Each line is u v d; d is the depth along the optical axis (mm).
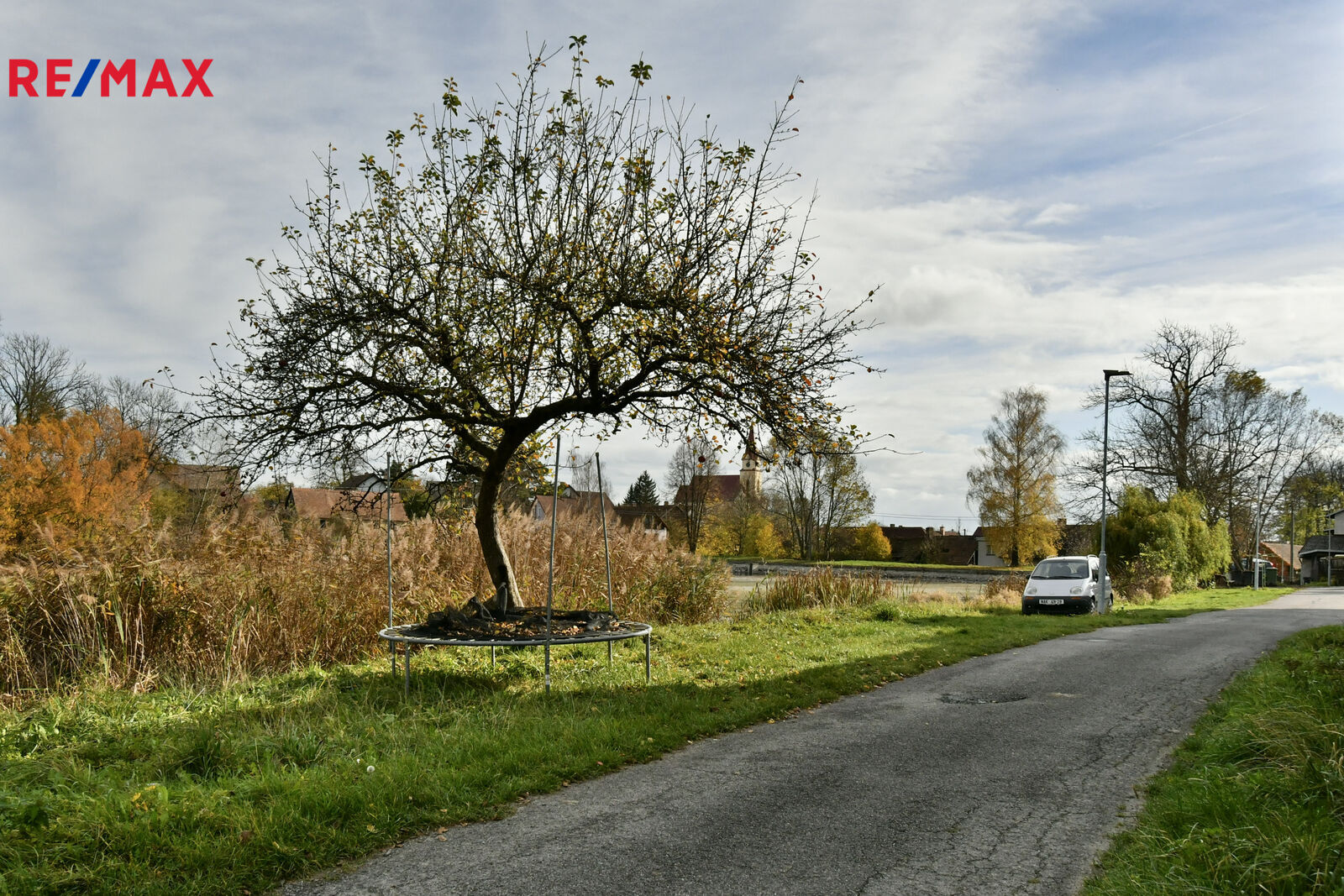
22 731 6301
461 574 12375
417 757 5492
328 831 4273
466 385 8750
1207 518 41812
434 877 3898
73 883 3650
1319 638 12391
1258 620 19078
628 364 9188
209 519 9805
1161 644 13305
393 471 9383
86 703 7195
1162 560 32156
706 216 8523
